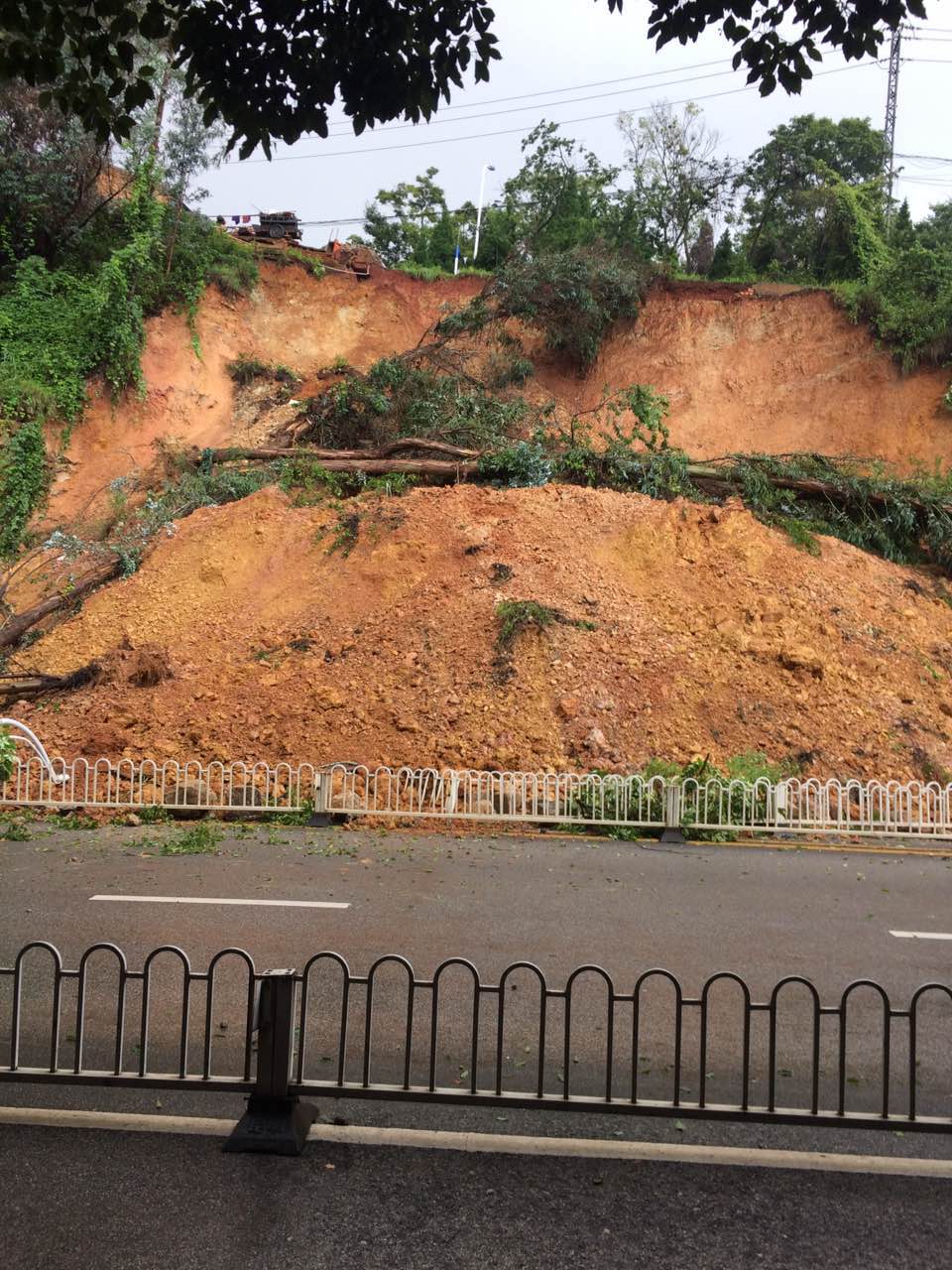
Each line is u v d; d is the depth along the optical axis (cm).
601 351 2652
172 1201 379
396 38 612
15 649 1666
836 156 3531
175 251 2589
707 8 605
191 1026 562
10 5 578
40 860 970
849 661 1538
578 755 1315
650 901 844
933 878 962
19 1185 389
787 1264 348
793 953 702
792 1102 475
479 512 1756
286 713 1380
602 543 1712
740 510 1795
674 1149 426
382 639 1508
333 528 1755
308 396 2498
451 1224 368
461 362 2533
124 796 1241
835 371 2497
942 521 1947
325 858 991
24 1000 595
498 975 645
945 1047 550
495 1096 420
